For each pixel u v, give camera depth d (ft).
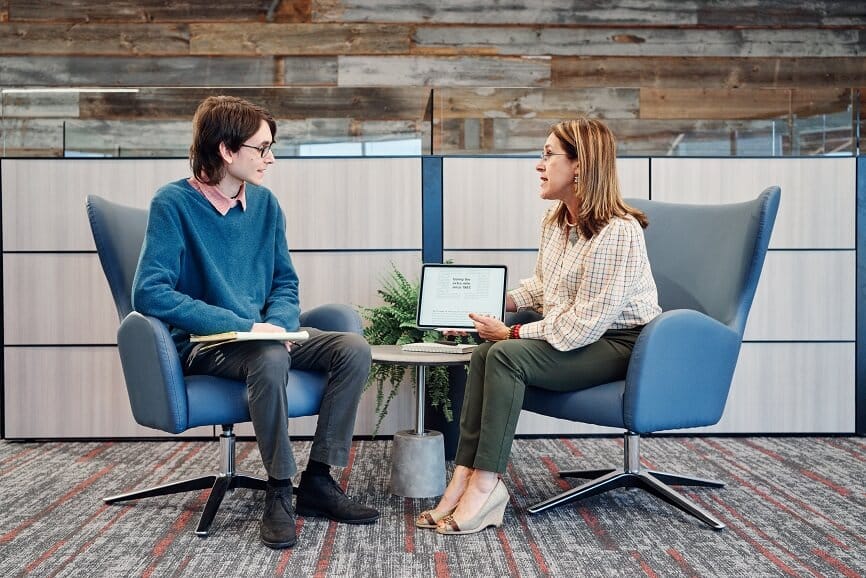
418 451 9.07
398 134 12.30
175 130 12.17
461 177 12.28
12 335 12.21
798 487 9.52
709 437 12.45
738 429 12.45
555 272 8.69
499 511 7.98
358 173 12.25
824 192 12.44
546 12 18.01
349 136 12.29
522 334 8.18
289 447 7.52
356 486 9.57
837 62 18.26
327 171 12.25
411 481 9.05
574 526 8.03
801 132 12.51
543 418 12.41
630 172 12.38
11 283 12.18
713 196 12.44
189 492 9.26
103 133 12.16
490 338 8.41
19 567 6.82
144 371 7.65
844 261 12.45
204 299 8.20
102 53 17.76
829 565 6.91
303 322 9.16
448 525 7.75
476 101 12.32
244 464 10.80
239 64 17.90
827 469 10.41
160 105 12.14
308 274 12.25
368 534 7.74
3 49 17.67
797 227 12.42
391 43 17.95
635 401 7.72
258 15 17.83
